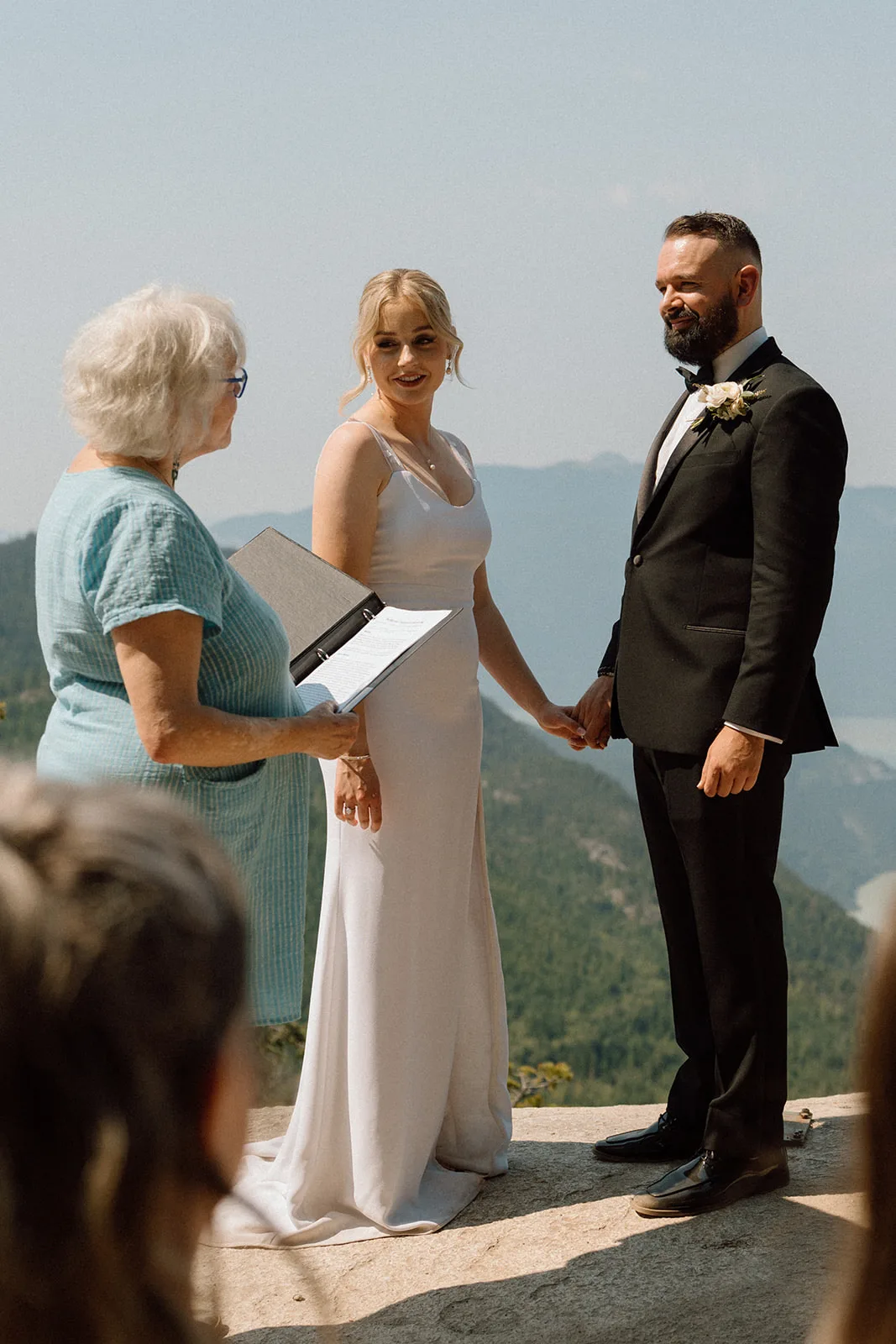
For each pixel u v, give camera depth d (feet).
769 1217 10.27
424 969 11.09
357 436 11.13
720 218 10.85
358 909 11.00
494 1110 11.93
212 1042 2.19
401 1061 10.92
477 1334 9.09
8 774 2.30
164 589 7.73
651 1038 276.21
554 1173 11.74
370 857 11.00
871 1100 2.36
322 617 9.75
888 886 2.39
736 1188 10.53
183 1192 2.26
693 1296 9.23
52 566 8.14
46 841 2.15
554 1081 24.94
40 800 2.22
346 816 10.99
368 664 9.36
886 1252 2.36
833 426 10.35
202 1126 2.25
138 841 2.19
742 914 10.57
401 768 11.04
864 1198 2.39
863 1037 2.37
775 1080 10.66
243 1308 9.57
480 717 11.64
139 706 7.78
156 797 2.34
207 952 2.18
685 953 11.58
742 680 10.22
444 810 11.16
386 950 10.96
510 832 400.06
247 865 8.74
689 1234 10.16
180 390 7.89
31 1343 2.15
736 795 10.53
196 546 7.97
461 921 11.34
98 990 2.06
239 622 8.48
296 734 8.46
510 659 12.79
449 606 11.33
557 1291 9.55
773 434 10.28
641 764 11.39
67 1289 2.14
